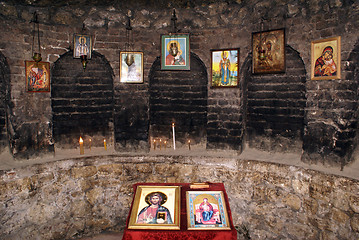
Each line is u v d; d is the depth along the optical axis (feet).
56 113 17.67
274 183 14.66
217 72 16.58
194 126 18.99
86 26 16.26
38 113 15.49
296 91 16.14
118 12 16.52
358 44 12.22
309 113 13.97
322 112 13.50
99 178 16.56
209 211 9.74
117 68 16.85
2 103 15.76
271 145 17.17
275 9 14.76
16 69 14.66
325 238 12.63
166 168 16.85
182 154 17.15
